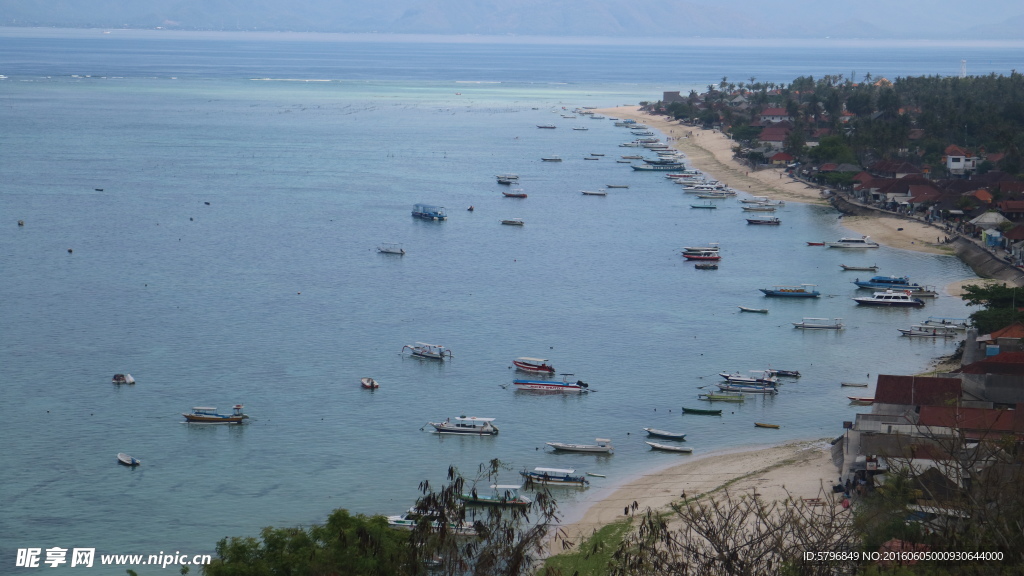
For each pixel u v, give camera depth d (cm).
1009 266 17975
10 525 8700
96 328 14512
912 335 14838
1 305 15600
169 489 9456
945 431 9612
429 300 16512
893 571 5141
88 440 10562
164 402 11694
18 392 11894
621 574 5250
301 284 17400
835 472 9650
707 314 16000
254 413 11431
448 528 5353
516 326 15112
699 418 11569
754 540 4959
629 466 10206
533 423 11356
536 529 5331
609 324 15338
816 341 14600
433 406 11800
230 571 6594
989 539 4897
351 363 13250
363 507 9119
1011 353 11525
